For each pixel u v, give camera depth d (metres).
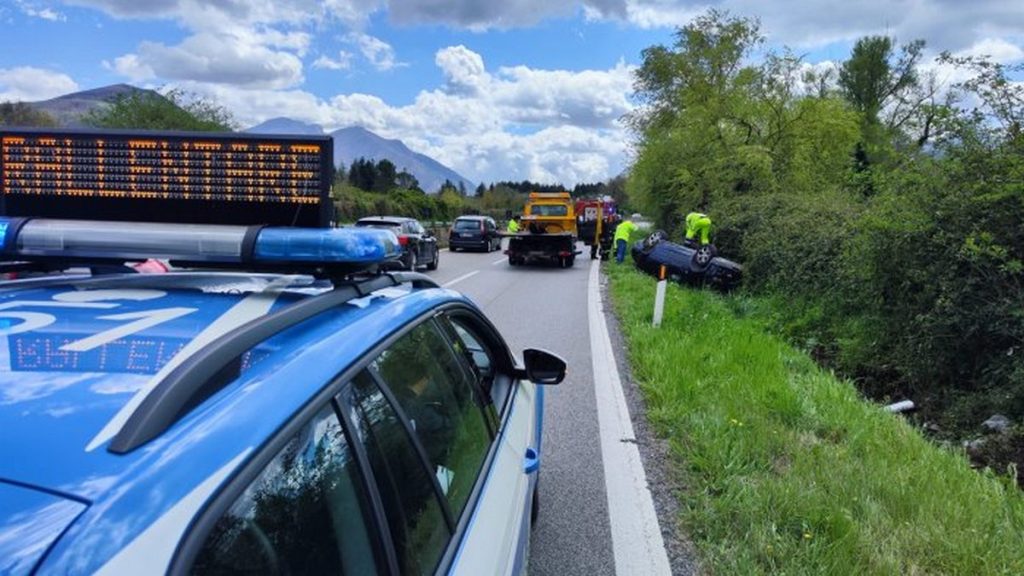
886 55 41.25
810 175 23.42
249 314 1.70
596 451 5.09
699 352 7.68
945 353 7.50
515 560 2.16
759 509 3.88
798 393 6.11
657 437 5.39
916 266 8.14
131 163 2.50
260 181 2.51
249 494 1.09
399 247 2.35
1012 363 6.69
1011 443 5.93
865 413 5.82
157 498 0.96
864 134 34.50
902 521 3.74
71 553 0.86
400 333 1.95
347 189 42.94
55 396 1.19
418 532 1.63
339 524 1.32
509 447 2.74
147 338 1.48
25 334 1.47
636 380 7.21
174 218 2.57
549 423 5.77
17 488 0.95
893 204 8.64
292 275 2.15
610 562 3.53
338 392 1.44
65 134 2.48
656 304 10.05
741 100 24.94
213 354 1.28
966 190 7.56
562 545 3.70
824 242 11.23
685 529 3.87
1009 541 3.56
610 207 31.19
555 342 9.54
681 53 30.52
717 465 4.57
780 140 24.67
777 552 3.46
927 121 8.52
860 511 3.86
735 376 6.65
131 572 0.87
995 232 7.15
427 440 1.91
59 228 1.95
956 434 6.70
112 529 0.90
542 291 15.60
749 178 22.97
